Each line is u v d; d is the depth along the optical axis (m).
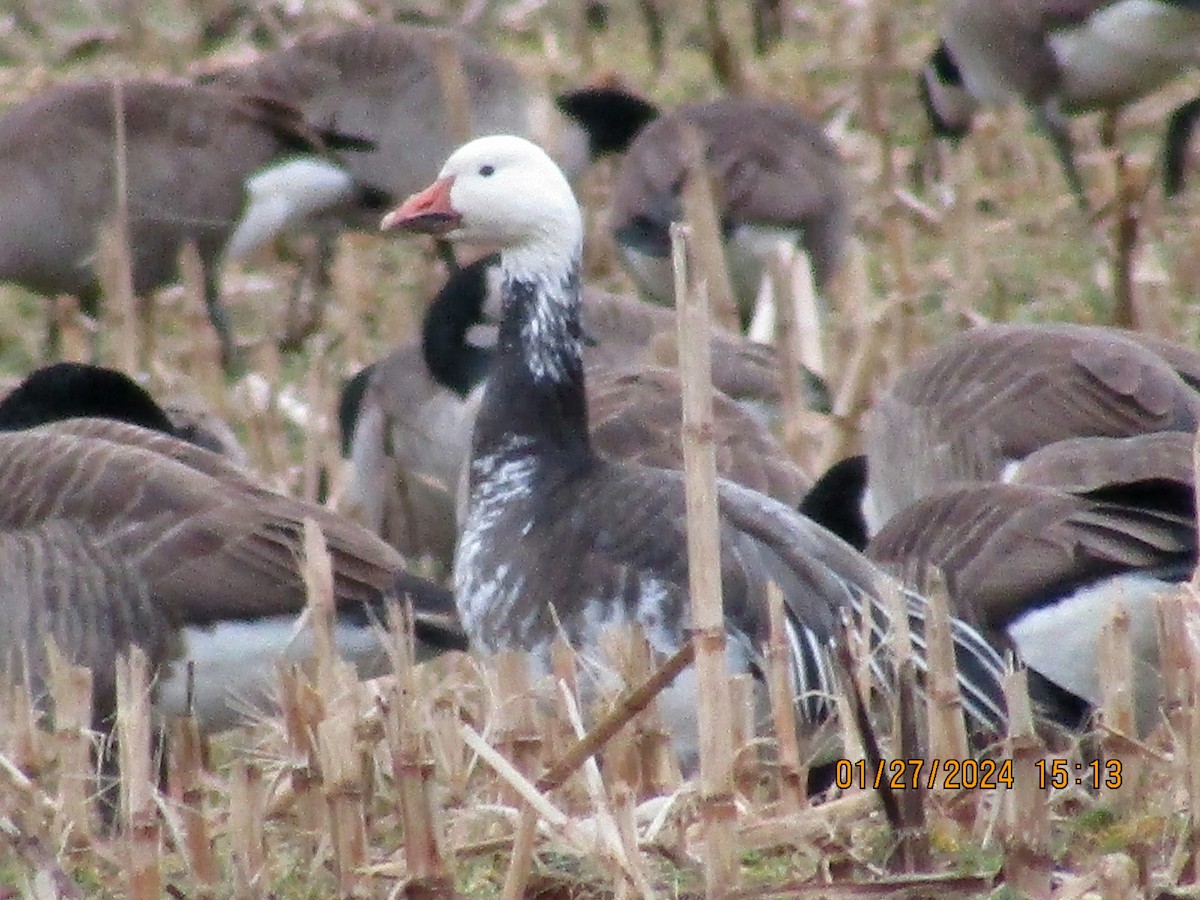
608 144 21.59
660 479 10.79
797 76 23.52
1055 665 10.45
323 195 19.42
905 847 8.85
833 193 18.52
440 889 8.71
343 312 19.38
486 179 11.54
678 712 10.30
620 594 10.48
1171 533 10.16
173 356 18.83
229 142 18.67
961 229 18.09
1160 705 9.66
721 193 18.08
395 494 15.83
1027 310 18.16
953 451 13.09
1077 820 9.18
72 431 12.30
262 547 11.15
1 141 18.27
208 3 25.27
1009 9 20.38
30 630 11.20
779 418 15.38
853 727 9.42
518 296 11.49
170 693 11.22
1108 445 11.83
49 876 8.91
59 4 26.22
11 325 20.03
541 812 8.54
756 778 9.45
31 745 9.79
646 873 8.62
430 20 25.17
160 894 8.75
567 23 26.12
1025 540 10.50
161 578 11.12
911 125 23.05
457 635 11.40
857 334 16.64
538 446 11.17
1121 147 21.67
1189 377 13.66
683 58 25.39
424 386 15.80
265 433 16.05
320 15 25.09
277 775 9.88
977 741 10.35
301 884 9.42
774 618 9.48
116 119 16.89
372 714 9.92
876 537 11.37
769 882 8.85
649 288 18.91
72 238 18.16
